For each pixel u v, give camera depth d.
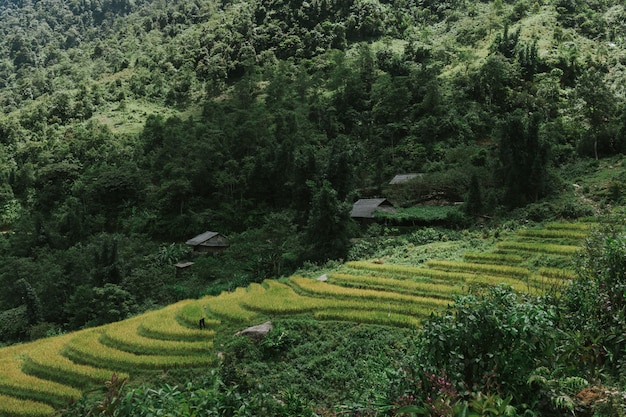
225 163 86.88
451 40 129.88
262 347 31.59
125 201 89.06
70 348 35.81
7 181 102.06
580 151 72.06
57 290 58.97
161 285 58.41
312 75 126.81
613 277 12.63
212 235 72.75
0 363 35.34
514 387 9.69
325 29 145.38
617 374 10.70
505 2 147.25
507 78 96.12
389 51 121.50
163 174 88.50
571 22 122.12
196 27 181.12
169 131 97.88
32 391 30.06
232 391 10.16
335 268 50.31
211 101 118.44
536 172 57.91
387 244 56.41
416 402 9.89
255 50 148.50
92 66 172.00
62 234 80.38
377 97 103.00
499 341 9.99
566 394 9.38
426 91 97.06
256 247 63.09
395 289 39.53
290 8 154.62
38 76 159.50
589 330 11.47
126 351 34.31
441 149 83.19
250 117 98.44
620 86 91.69
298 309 36.94
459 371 10.10
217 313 38.91
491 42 121.62
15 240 76.56
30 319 54.12
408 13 156.00
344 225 56.66
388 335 30.86
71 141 107.69
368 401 13.30
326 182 58.81
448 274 41.03
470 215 58.75
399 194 70.19
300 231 67.69
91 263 63.03
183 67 148.25
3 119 125.81
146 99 141.88
